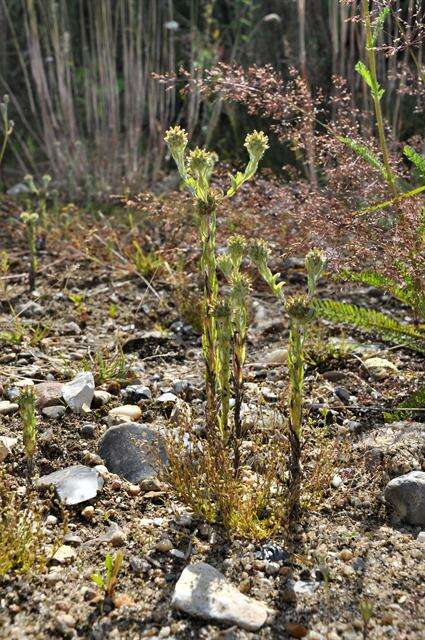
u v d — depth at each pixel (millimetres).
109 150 5621
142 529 2287
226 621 1938
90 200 5434
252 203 3793
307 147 3658
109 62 5484
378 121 2779
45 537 2232
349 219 3039
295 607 1999
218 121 5980
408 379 3111
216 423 2453
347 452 2562
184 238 4469
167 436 2443
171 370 3320
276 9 5730
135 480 2510
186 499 2354
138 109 5461
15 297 4062
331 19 4652
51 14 5883
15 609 1969
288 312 2100
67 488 2404
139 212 5090
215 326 2354
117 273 4348
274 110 3398
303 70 4129
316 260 2113
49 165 6152
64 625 1917
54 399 2902
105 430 2771
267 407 2900
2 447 2562
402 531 2299
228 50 6102
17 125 6520
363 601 2012
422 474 2371
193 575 2059
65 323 3771
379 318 2982
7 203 5539
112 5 6141
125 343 3539
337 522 2328
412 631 1913
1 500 2287
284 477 2434
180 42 6199
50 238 4738
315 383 3133
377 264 3100
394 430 2707
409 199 2988
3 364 3277
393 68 4121
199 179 2229
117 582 2078
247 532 2260
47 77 6293
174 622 1947
